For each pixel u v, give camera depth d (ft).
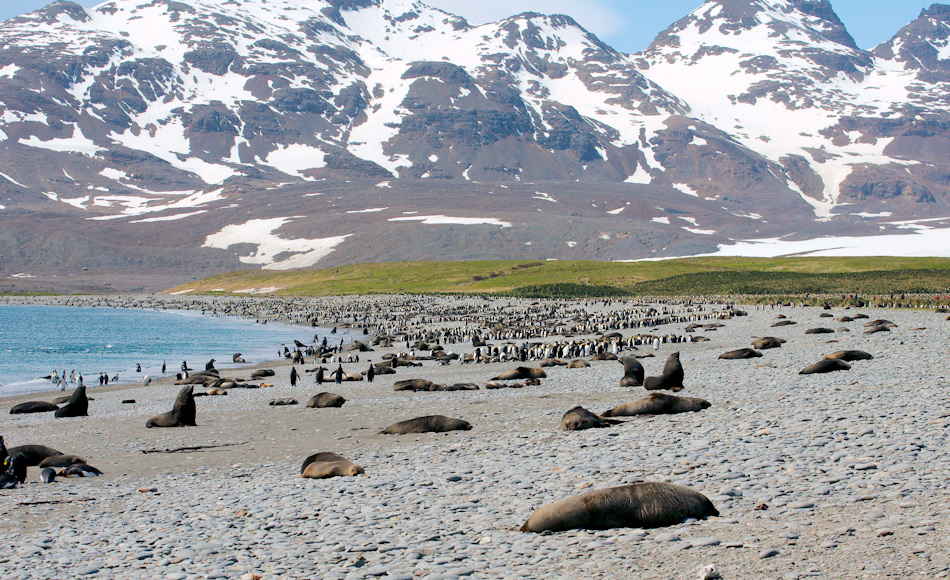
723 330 225.56
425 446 69.36
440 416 79.25
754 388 93.40
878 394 79.30
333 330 357.61
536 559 33.88
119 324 418.51
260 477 60.13
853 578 28.50
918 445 51.44
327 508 46.96
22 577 35.19
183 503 50.88
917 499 38.81
